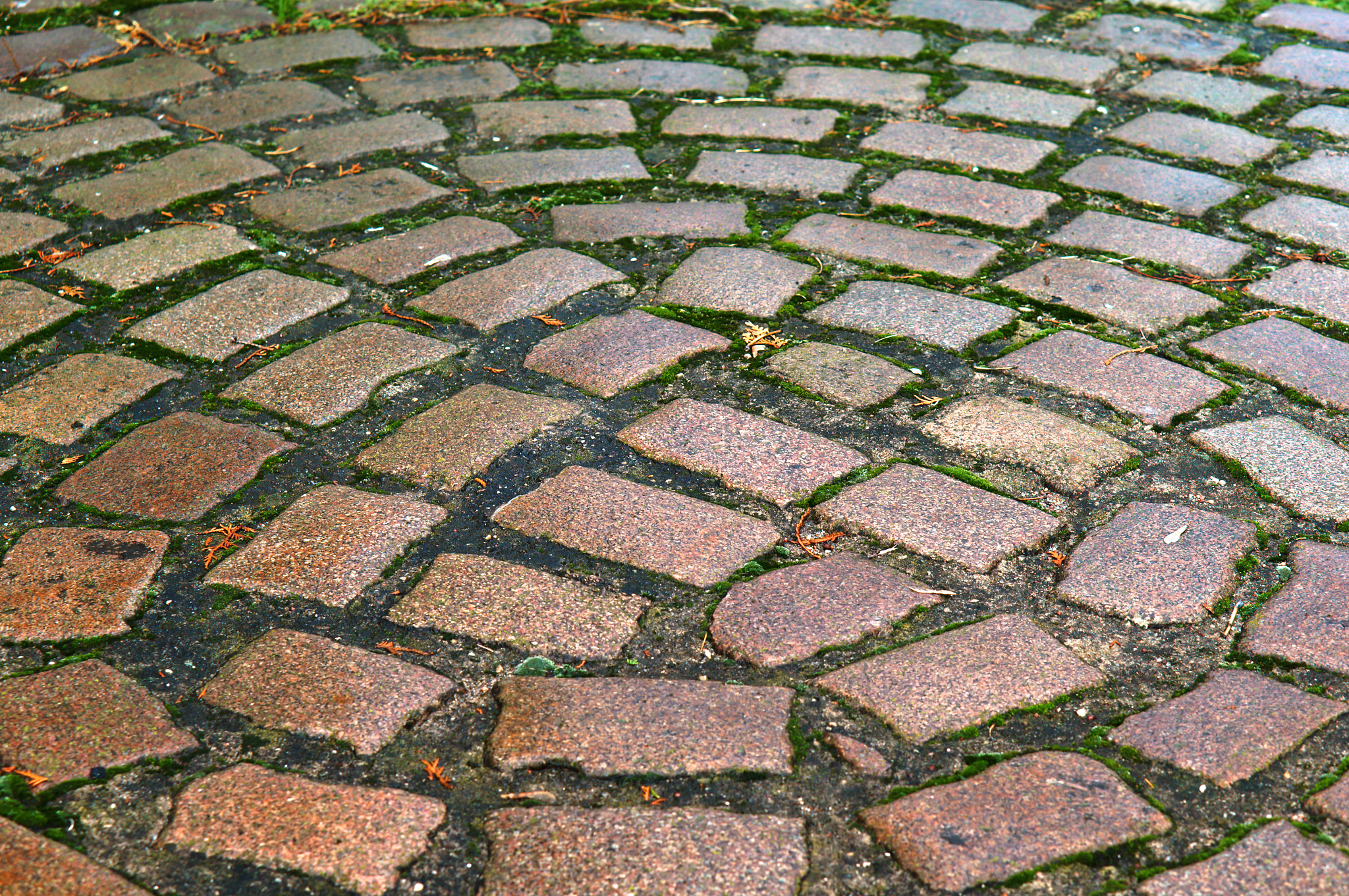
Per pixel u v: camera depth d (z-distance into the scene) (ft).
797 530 7.10
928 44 15.08
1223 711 5.72
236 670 6.05
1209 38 14.90
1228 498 7.30
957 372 8.68
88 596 6.56
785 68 14.52
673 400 8.37
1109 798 5.27
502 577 6.70
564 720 5.69
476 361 8.86
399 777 5.44
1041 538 6.98
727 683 5.97
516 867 4.97
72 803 5.28
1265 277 9.82
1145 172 11.69
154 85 14.01
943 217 10.99
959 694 5.85
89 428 8.11
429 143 12.67
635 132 12.92
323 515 7.20
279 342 9.14
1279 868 4.92
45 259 10.34
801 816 5.22
